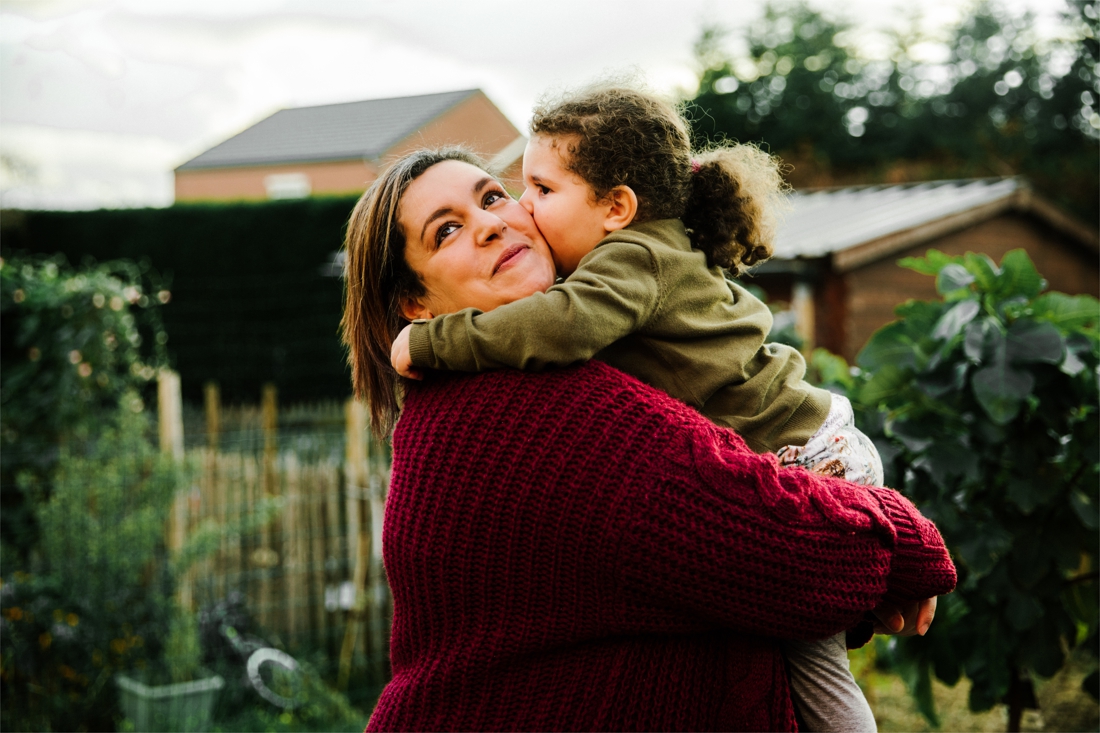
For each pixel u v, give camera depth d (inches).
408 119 722.2
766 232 56.4
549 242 52.2
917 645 97.7
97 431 200.4
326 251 490.0
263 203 498.9
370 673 197.8
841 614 42.9
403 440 48.5
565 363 44.5
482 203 51.4
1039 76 900.0
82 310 199.6
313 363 479.5
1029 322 85.7
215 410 203.2
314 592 201.0
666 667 43.5
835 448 49.6
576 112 51.2
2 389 194.5
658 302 47.4
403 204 51.2
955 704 159.5
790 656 48.9
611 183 50.0
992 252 369.7
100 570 163.3
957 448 86.1
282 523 201.8
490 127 655.8
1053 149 815.7
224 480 198.7
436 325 47.4
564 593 43.4
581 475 42.5
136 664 164.9
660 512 41.4
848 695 48.9
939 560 47.4
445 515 44.9
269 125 864.3
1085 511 86.4
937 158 895.7
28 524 182.5
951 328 88.0
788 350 53.3
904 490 90.0
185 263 509.0
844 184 940.0
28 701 157.1
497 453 44.2
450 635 46.2
